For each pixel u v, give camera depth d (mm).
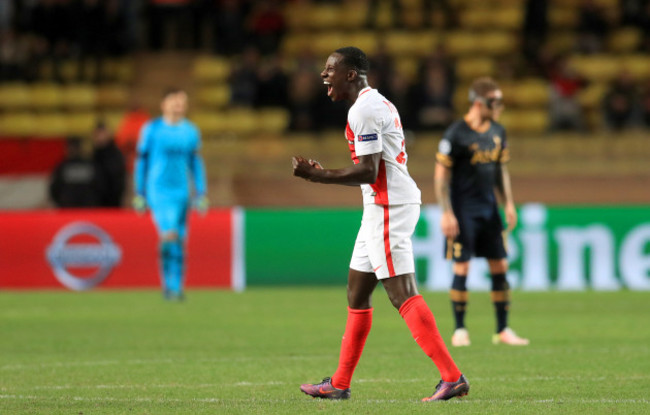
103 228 48906
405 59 77875
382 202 19047
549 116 69250
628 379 23031
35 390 21656
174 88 41062
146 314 38250
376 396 20750
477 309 39969
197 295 45688
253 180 65000
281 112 73125
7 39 75875
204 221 49188
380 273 19109
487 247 29203
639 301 42688
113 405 19375
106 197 56312
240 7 76812
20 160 64875
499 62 75000
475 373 24047
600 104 71062
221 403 19516
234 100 70625
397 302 19141
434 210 48375
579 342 30125
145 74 78250
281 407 18938
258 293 46438
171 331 33281
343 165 66750
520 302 42469
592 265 48344
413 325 19047
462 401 19531
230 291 47500
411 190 19203
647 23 78875
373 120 18594
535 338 31109
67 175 55969
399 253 19016
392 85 65750
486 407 18781
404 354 27781
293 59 78750
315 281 49219
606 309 39781
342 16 81000
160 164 41344
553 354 27438
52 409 18938
